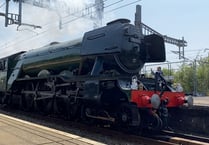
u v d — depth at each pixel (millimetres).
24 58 18859
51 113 15438
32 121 14445
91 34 12562
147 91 10523
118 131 11516
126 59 11461
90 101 11664
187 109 12148
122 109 10844
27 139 8820
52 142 8461
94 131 11750
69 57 13953
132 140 10047
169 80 12336
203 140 10148
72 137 9164
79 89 12406
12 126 11102
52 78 14570
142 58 12047
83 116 12695
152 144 9555
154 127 10867
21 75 18906
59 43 15797
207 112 11461
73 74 13547
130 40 11492
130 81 10523
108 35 11656
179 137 10742
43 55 16531
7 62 20344
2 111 19453
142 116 11156
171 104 11227
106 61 11875
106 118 11305
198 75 60312
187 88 60188
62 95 13820
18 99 18969
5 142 8414
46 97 15078
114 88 10930
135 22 20547
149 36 12203
